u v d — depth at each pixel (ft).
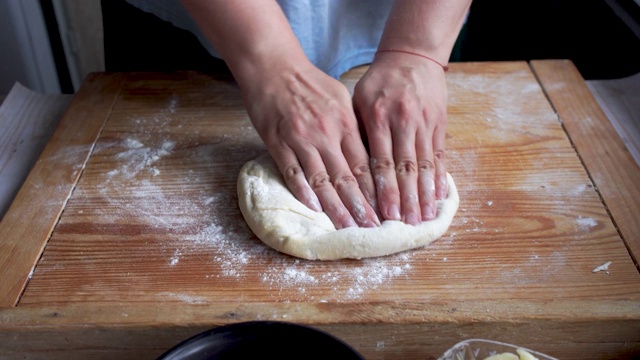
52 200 3.15
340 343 2.05
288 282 2.71
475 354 2.39
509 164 3.36
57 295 2.67
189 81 4.12
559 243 2.88
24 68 5.76
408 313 2.48
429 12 3.50
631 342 2.55
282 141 3.13
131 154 3.48
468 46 5.87
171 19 4.23
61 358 2.60
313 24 3.92
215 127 3.69
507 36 5.57
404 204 2.96
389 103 3.25
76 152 3.49
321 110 3.18
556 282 2.69
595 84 4.18
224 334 2.12
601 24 4.44
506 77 4.09
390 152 3.13
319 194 2.99
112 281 2.73
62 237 2.95
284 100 3.21
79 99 3.92
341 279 2.72
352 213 2.93
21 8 5.44
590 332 2.51
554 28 5.08
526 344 2.55
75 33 5.94
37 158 3.62
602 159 3.37
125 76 4.16
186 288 2.69
